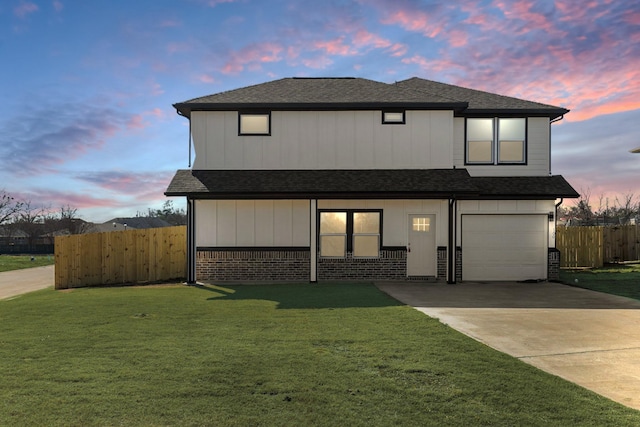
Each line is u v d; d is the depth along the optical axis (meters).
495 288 13.66
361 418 4.31
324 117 15.91
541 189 15.30
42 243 46.28
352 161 15.84
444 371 5.59
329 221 15.52
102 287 15.05
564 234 19.28
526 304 10.73
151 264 16.72
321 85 18.00
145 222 54.78
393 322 8.41
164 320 8.83
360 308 9.94
